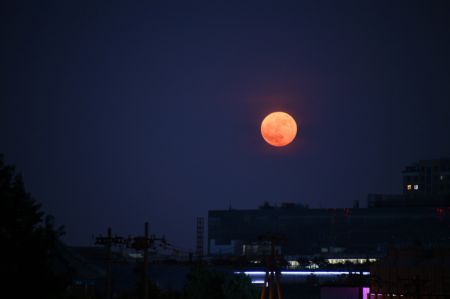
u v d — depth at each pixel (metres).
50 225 78.38
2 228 75.25
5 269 72.62
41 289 74.06
